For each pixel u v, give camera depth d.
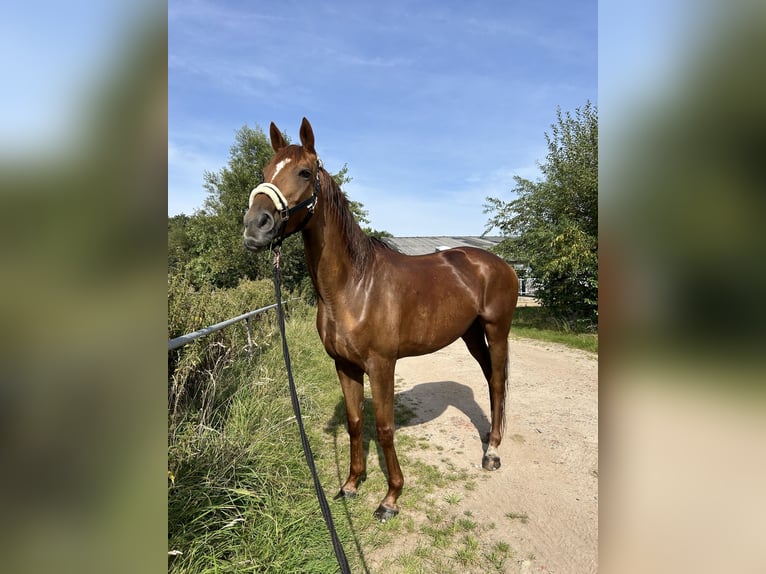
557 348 7.29
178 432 2.15
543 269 8.81
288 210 1.78
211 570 1.53
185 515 1.70
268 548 1.74
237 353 3.74
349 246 2.08
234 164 13.30
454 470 2.76
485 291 2.78
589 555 1.93
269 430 2.63
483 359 3.22
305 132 1.93
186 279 2.92
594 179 8.54
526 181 10.07
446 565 1.87
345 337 2.10
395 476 2.23
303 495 2.26
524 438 3.28
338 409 3.77
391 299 2.19
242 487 2.03
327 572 1.73
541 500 2.41
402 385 4.91
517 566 1.86
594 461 2.89
